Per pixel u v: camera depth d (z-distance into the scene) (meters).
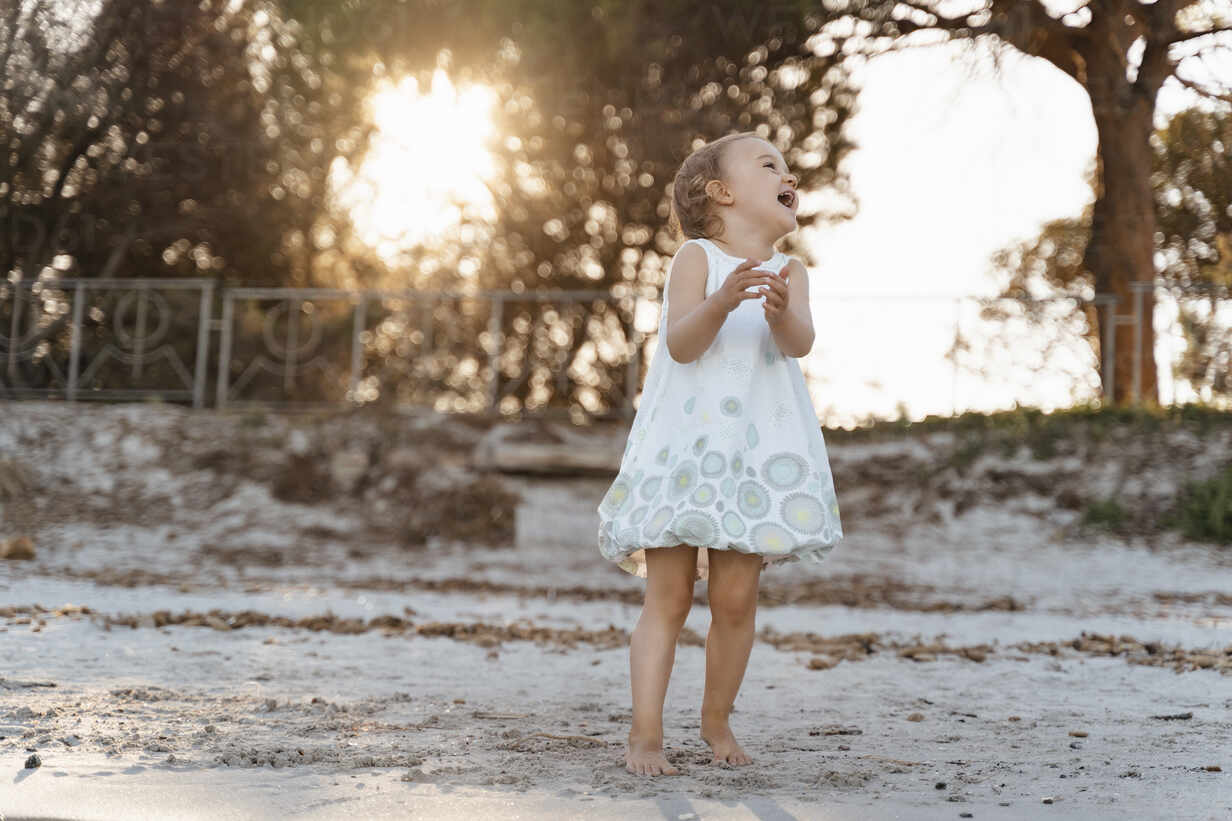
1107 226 12.56
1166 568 8.44
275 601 6.11
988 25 11.32
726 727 2.39
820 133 13.89
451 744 2.41
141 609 5.27
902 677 3.69
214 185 14.15
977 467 9.62
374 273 16.67
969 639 5.03
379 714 2.80
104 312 11.86
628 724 2.76
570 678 3.54
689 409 2.35
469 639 4.52
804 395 2.44
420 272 16.58
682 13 11.57
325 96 14.04
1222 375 10.08
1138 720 2.88
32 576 6.91
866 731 2.71
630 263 15.54
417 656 3.98
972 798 1.97
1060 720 2.88
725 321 2.39
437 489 9.81
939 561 8.66
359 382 10.98
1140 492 9.28
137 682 3.16
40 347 11.78
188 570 8.07
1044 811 1.87
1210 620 6.25
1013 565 8.59
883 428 10.22
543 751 2.37
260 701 2.92
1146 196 12.47
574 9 11.23
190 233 14.34
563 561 9.02
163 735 2.39
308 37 11.51
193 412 10.86
